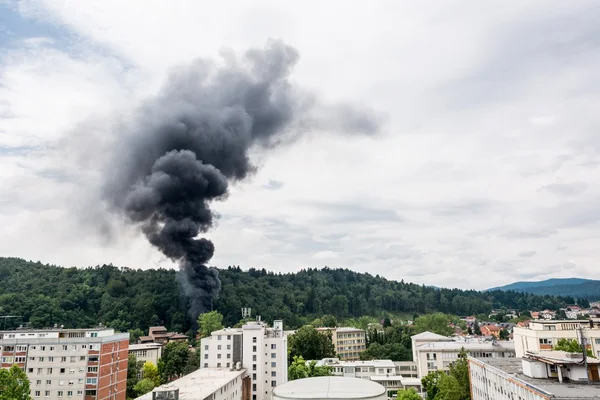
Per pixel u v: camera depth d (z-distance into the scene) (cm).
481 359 7612
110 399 9419
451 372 8656
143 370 12556
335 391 6119
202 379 8594
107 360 9406
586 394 4400
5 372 6353
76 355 9138
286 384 6825
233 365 10481
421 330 18750
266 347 10994
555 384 4978
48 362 9125
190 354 13150
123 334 10256
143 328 19550
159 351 15375
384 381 11769
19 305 17638
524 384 5153
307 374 11450
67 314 18275
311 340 14588
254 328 10744
